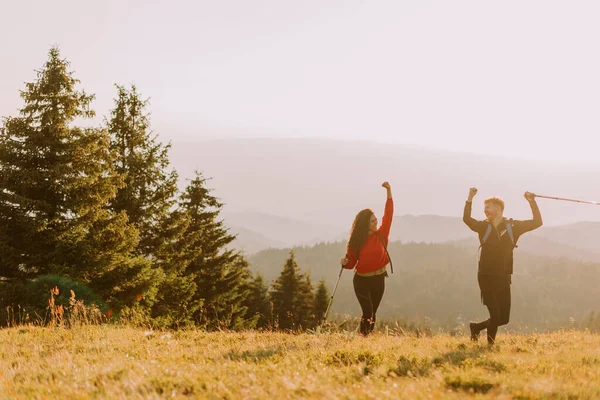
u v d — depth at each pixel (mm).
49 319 14047
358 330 8039
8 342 7645
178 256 27797
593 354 5645
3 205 17484
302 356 5684
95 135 19547
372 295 7984
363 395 3645
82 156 18766
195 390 3990
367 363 5250
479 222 7082
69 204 18312
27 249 17547
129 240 20578
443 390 3828
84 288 17234
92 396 3803
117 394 3848
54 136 18531
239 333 9594
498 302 7055
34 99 18656
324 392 3820
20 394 4012
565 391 3705
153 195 24594
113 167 22844
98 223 19766
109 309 17188
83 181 18641
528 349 6434
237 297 36438
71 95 19047
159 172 24797
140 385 4059
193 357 5922
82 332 8680
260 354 6117
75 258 17672
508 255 6934
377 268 7883
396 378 4410
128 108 24797
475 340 7625
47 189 18094
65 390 4016
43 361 5695
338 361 5355
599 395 3695
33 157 18312
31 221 17203
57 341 7875
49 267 16922
